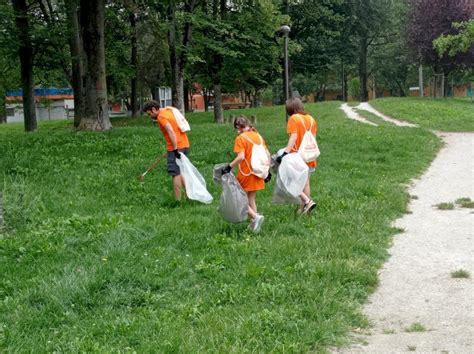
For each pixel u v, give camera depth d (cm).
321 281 590
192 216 875
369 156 1486
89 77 1836
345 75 7056
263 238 748
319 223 824
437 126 2397
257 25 2645
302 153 867
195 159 1401
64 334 493
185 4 2500
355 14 4597
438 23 4047
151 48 3519
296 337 473
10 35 2456
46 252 701
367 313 535
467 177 1238
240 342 463
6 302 562
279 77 4544
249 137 795
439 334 483
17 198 900
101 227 792
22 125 3959
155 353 452
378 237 764
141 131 1792
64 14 2989
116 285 591
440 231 808
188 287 595
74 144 1557
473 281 604
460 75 6250
